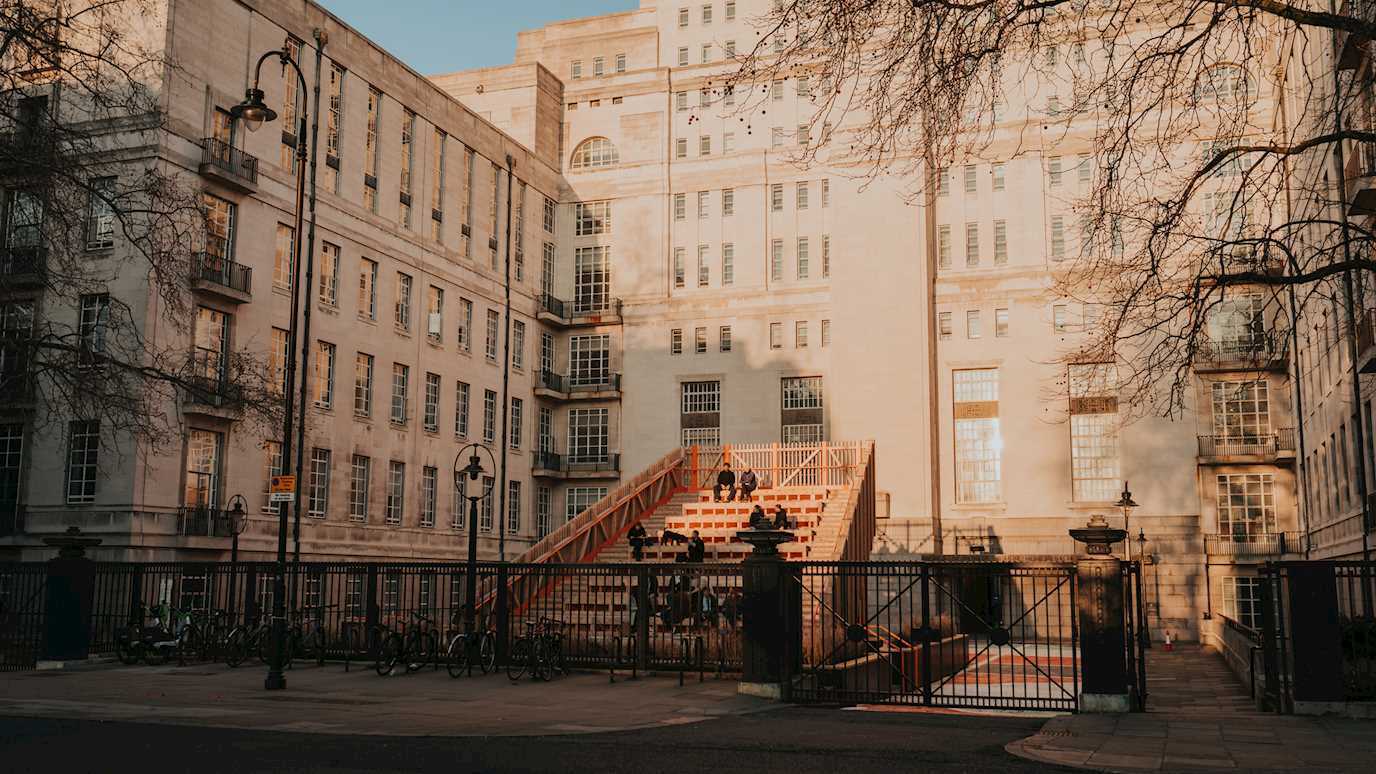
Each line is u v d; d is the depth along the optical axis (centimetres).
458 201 6169
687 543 3372
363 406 5288
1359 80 1788
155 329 3978
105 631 2595
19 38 2255
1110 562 1683
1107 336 1805
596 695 1855
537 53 8231
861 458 3731
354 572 2445
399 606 2483
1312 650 1628
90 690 1898
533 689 1948
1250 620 5366
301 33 4928
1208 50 4162
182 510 4091
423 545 5638
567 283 7131
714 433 6681
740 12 7781
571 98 7306
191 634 2555
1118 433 5694
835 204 6266
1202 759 1191
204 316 4284
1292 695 1656
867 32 1448
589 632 2462
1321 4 2980
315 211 4947
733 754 1221
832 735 1395
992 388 5978
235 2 4525
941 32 1442
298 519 3784
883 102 1452
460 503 6025
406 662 2234
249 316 4491
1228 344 5334
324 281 5034
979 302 6028
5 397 2498
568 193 7194
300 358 4794
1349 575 1631
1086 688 1666
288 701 1755
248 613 2498
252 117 2438
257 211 4581
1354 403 3394
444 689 1947
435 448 5803
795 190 6712
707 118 6975
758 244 6731
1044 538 5722
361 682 2067
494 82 7112
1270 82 4753
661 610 2464
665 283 6881
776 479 4000
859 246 6175
